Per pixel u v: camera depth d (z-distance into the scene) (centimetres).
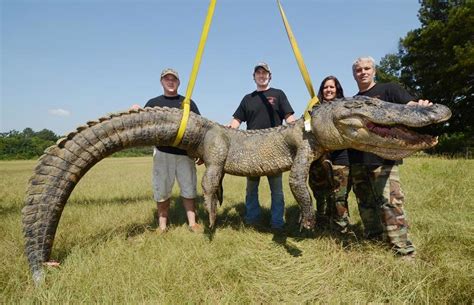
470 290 269
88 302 279
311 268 355
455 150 2119
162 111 425
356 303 277
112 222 520
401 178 766
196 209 629
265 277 340
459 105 2180
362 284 303
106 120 396
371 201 409
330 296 293
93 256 360
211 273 337
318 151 401
